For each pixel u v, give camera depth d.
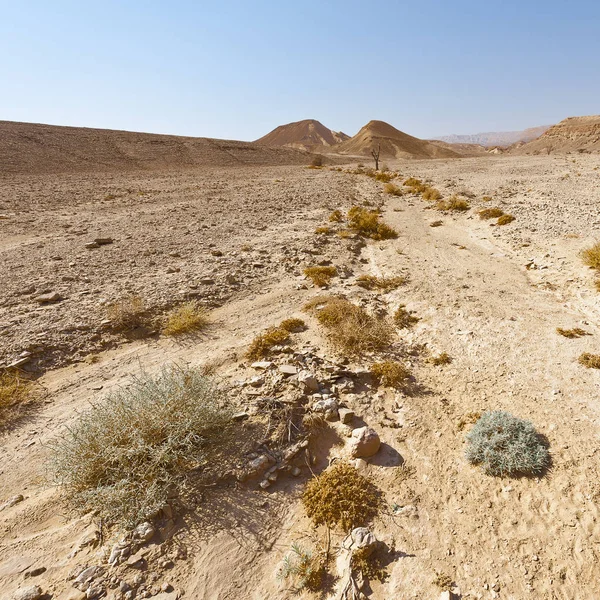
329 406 5.91
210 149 76.75
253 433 5.48
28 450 5.54
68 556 4.07
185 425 4.95
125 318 8.79
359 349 7.82
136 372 7.27
